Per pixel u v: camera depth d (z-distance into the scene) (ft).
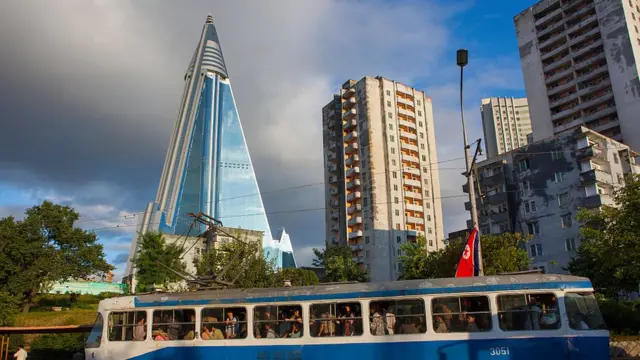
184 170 449.06
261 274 132.46
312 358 47.62
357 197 297.94
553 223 182.80
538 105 262.26
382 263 277.85
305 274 179.73
